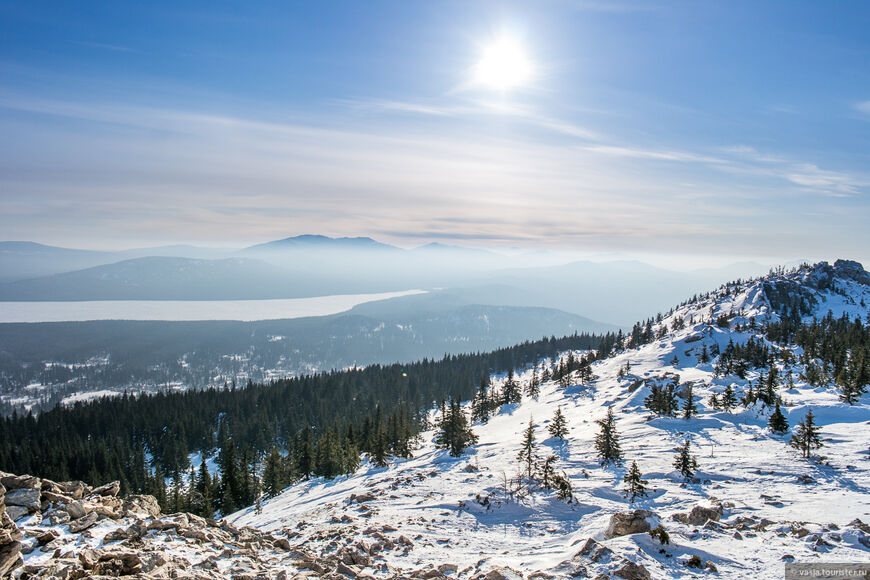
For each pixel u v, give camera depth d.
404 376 182.62
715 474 43.34
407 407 138.50
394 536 30.00
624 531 23.94
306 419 136.88
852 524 22.58
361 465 85.12
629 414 84.62
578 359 199.12
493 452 71.19
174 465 105.50
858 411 64.06
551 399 124.44
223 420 134.75
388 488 49.06
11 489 18.52
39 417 132.62
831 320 177.62
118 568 14.92
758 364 117.56
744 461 46.31
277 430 134.00
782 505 29.89
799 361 120.25
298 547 26.34
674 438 62.47
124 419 130.12
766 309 192.62
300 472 88.25
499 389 164.50
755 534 22.98
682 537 22.66
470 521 35.88
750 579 17.77
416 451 93.81
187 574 15.48
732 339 147.25
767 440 56.09
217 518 71.88
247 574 17.08
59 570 13.65
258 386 171.62
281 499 71.56
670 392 83.75
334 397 154.62
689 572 18.66
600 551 20.17
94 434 128.00
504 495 42.06
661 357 141.88
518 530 33.94
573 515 37.12
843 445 47.50
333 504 45.66
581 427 82.00
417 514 37.41
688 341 148.88
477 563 23.25
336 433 95.81
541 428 90.88
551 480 45.09
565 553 22.83
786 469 41.41
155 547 17.77
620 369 131.38
